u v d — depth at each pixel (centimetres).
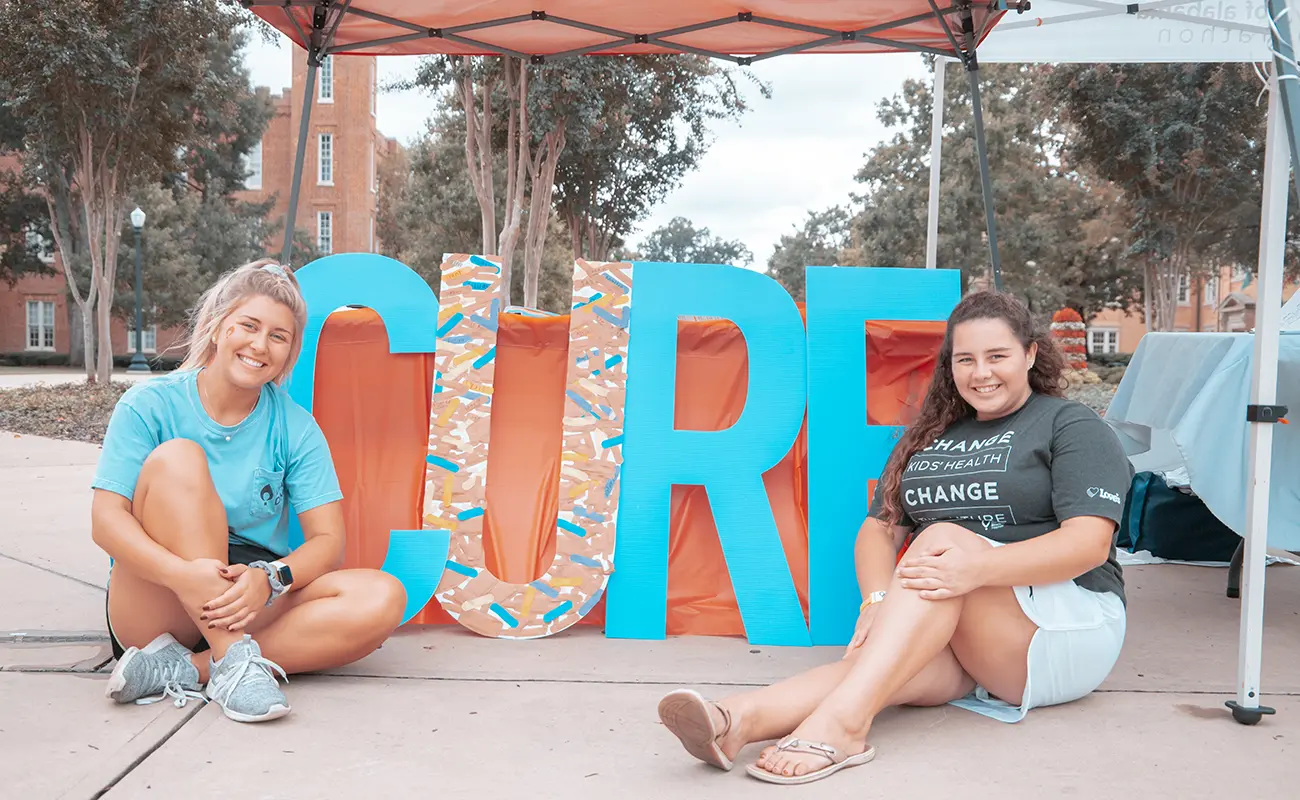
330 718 244
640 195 1925
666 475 335
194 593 240
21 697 254
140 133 1731
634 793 202
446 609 324
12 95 1628
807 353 339
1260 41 458
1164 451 464
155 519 246
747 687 278
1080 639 239
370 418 351
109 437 253
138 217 2458
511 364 362
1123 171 2412
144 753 217
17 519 531
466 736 234
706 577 345
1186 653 313
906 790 203
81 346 3709
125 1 1591
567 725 242
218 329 260
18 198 3459
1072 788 204
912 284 344
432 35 432
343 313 358
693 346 357
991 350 247
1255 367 248
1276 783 209
